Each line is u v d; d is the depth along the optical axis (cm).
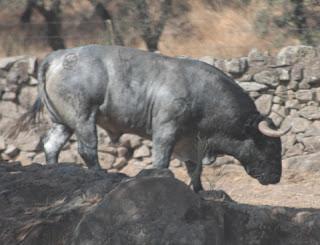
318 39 4800
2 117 4238
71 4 5216
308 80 4169
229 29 4938
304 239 2236
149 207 2134
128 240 2102
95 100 3047
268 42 4825
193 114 3053
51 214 2298
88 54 3059
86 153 3064
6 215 2355
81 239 2130
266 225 2231
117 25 5044
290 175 4066
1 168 2722
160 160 3041
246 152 3128
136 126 3089
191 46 4875
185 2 5116
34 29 5078
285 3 4944
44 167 2705
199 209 2170
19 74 4253
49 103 3119
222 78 3089
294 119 4156
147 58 3069
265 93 4184
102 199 2209
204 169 3991
